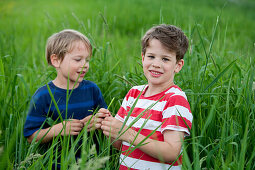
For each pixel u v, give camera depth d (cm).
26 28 849
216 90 252
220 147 164
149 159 176
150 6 1554
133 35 832
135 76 288
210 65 295
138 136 171
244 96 209
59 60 215
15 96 276
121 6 1407
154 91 190
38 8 1338
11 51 396
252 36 612
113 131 179
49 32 504
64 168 149
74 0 1661
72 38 211
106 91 276
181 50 185
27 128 212
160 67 179
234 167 152
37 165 166
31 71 347
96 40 336
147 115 181
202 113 221
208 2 1427
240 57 279
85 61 217
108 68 318
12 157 198
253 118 191
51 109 218
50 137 206
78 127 208
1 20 910
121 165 189
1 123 237
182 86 248
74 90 225
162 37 177
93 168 124
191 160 207
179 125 164
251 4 1625
